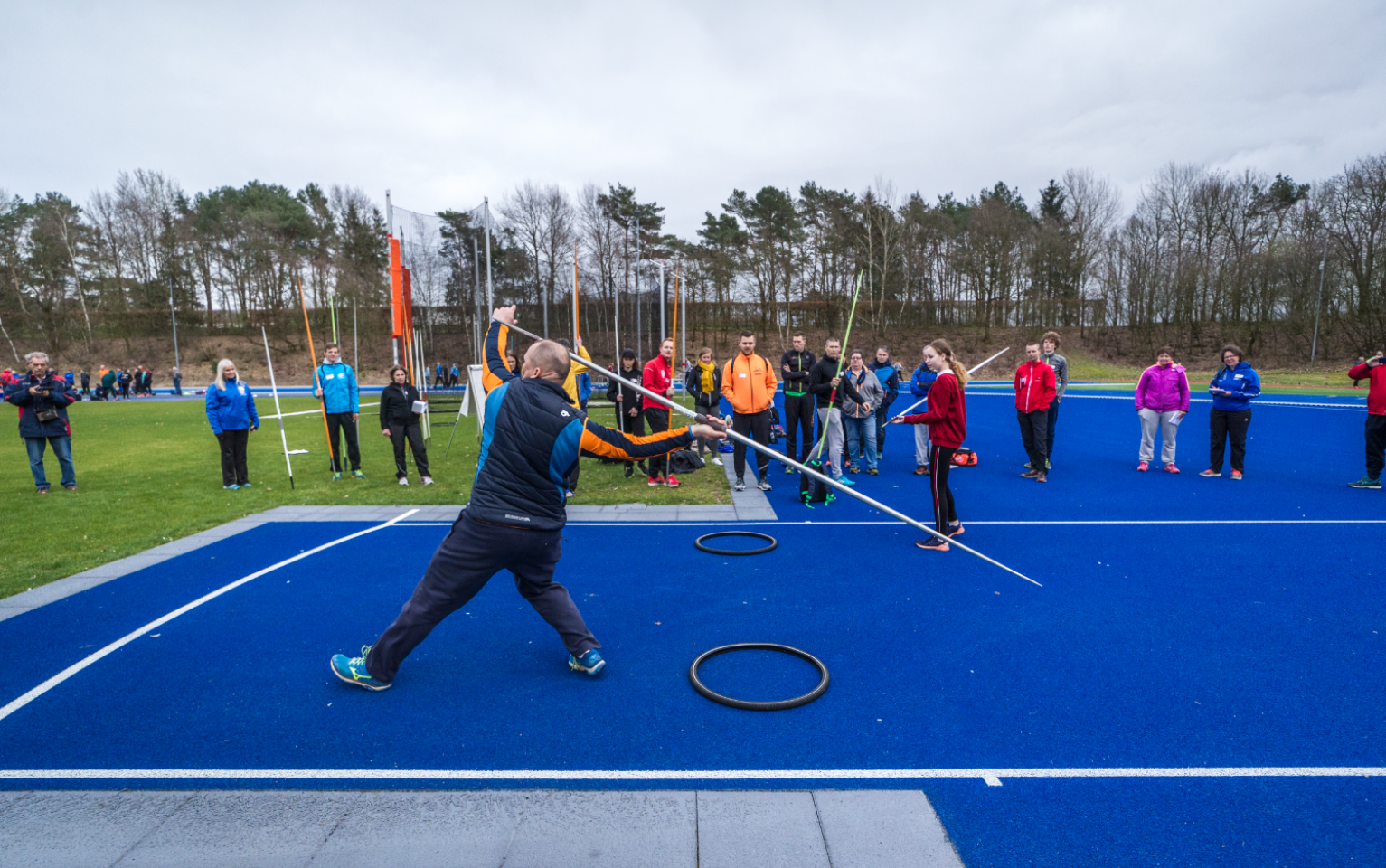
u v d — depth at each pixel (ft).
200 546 20.03
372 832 7.59
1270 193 150.92
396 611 14.66
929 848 7.24
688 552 18.80
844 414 31.58
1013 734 9.47
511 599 15.23
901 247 163.32
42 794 8.35
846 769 8.68
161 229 177.78
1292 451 36.63
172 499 27.14
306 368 162.20
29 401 28.14
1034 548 18.83
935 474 18.95
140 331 171.63
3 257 167.22
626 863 7.04
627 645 12.76
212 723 10.00
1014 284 166.40
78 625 13.92
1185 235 152.05
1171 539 19.63
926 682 11.09
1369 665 11.50
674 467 31.22
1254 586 15.51
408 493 28.04
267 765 8.91
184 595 15.71
